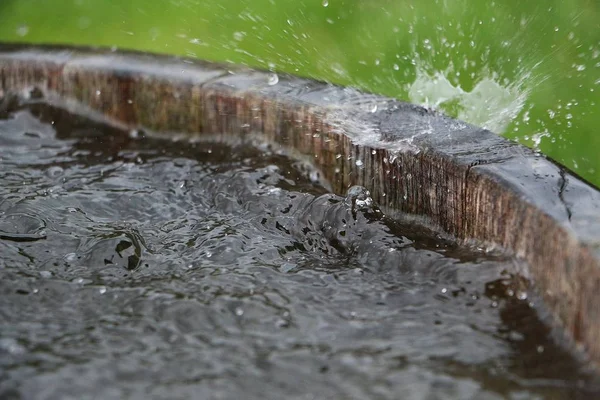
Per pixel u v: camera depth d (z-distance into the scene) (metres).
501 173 2.08
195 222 2.49
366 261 2.22
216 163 2.84
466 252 2.13
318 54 5.64
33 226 2.40
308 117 2.71
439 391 1.57
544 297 1.84
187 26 6.36
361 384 1.60
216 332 1.83
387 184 2.47
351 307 1.95
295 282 2.09
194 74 3.05
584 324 1.67
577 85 4.98
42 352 1.73
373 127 2.53
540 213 1.87
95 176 2.80
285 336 1.81
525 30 5.44
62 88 3.23
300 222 2.45
